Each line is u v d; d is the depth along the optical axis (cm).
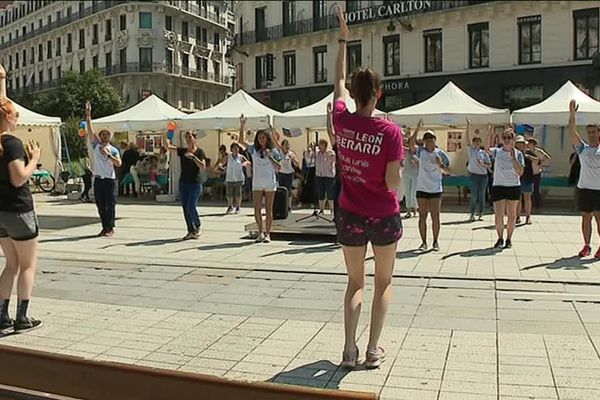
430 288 724
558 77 3000
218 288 734
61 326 584
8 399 285
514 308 634
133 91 6172
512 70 3122
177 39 6406
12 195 550
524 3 3050
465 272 812
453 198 2058
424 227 993
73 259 920
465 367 465
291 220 1281
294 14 3991
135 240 1126
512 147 997
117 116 2100
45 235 1201
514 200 1006
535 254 952
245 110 1962
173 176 2077
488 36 3209
